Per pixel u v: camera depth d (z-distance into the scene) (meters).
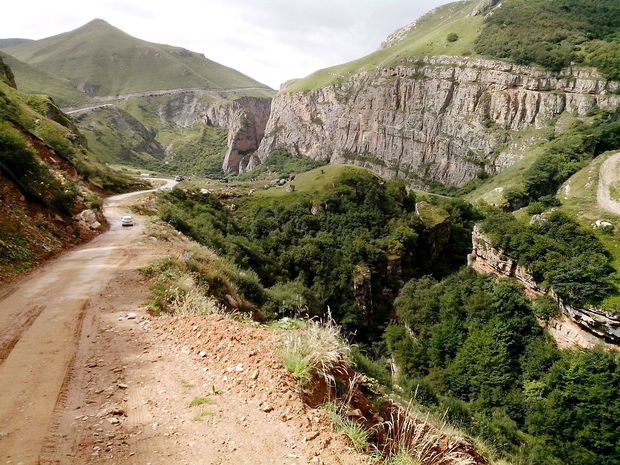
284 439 5.23
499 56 165.88
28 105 77.44
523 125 151.75
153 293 15.38
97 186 65.38
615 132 115.56
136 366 7.96
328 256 79.31
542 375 46.06
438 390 50.38
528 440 38.66
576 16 172.75
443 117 176.88
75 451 5.08
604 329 44.62
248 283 24.45
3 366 8.00
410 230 90.25
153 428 5.64
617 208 64.50
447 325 56.78
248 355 7.34
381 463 5.13
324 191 102.31
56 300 13.99
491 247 60.97
